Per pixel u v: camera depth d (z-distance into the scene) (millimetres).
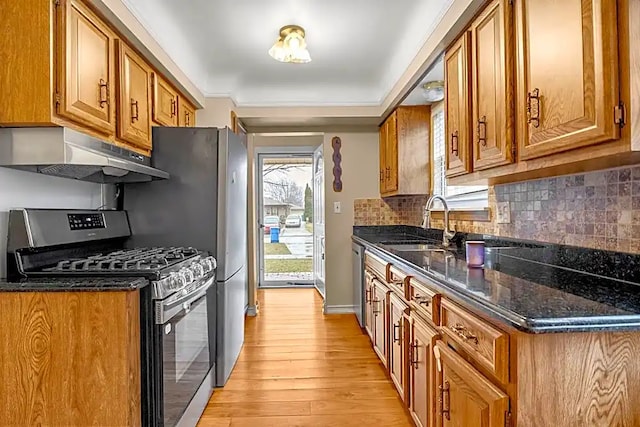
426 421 1753
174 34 2625
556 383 1041
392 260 2355
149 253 2193
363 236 4055
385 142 3977
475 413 1229
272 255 6059
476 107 1814
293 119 3982
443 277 1539
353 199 4297
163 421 1688
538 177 1746
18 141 1620
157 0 2240
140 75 2336
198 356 2180
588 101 1104
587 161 1204
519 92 1465
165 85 2736
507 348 1078
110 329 1538
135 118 2252
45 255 1851
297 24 2559
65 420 1533
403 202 4281
